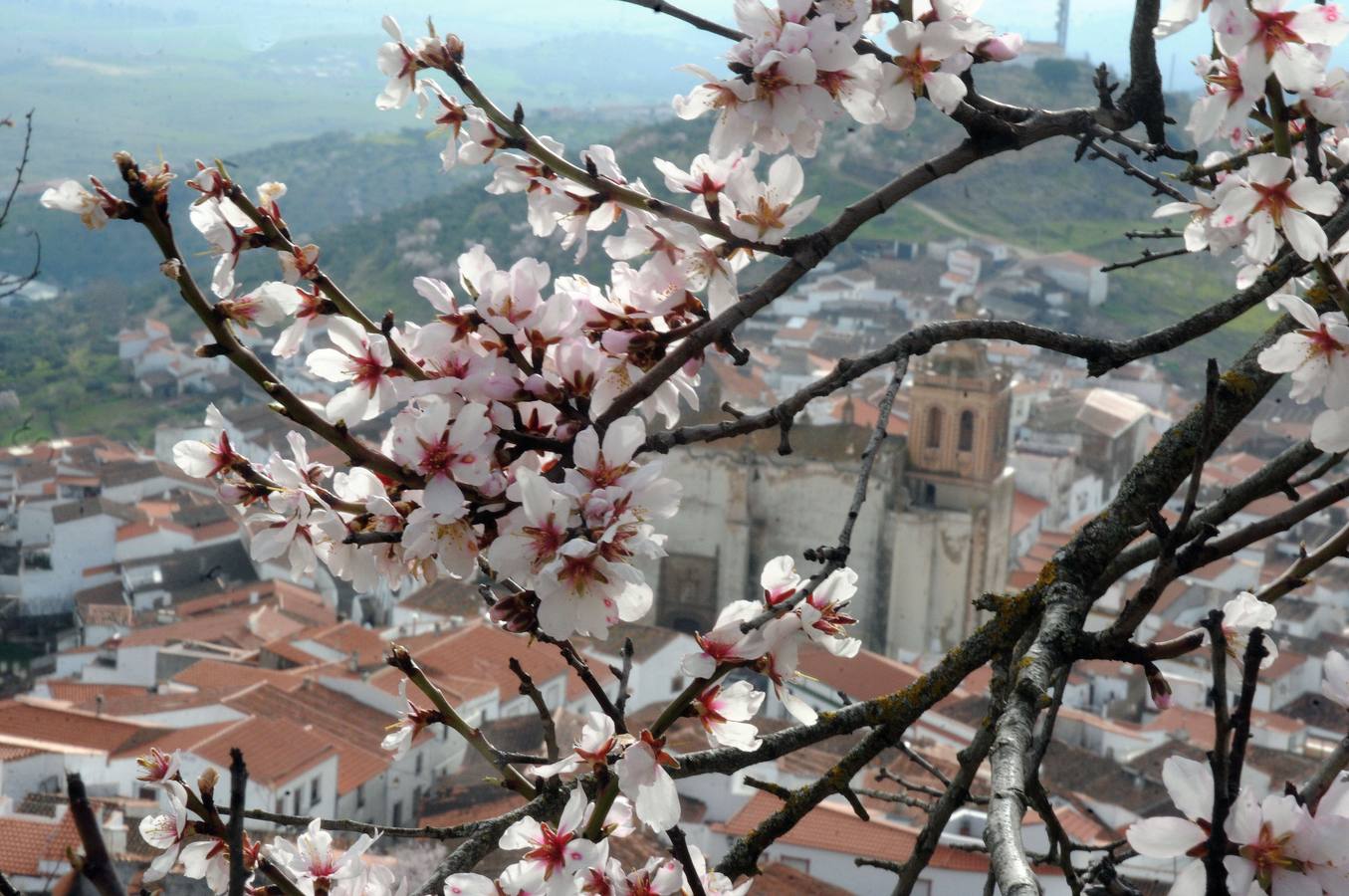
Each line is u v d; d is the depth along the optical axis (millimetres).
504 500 3619
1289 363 3693
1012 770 3449
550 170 4133
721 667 3777
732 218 4043
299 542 3859
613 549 3395
